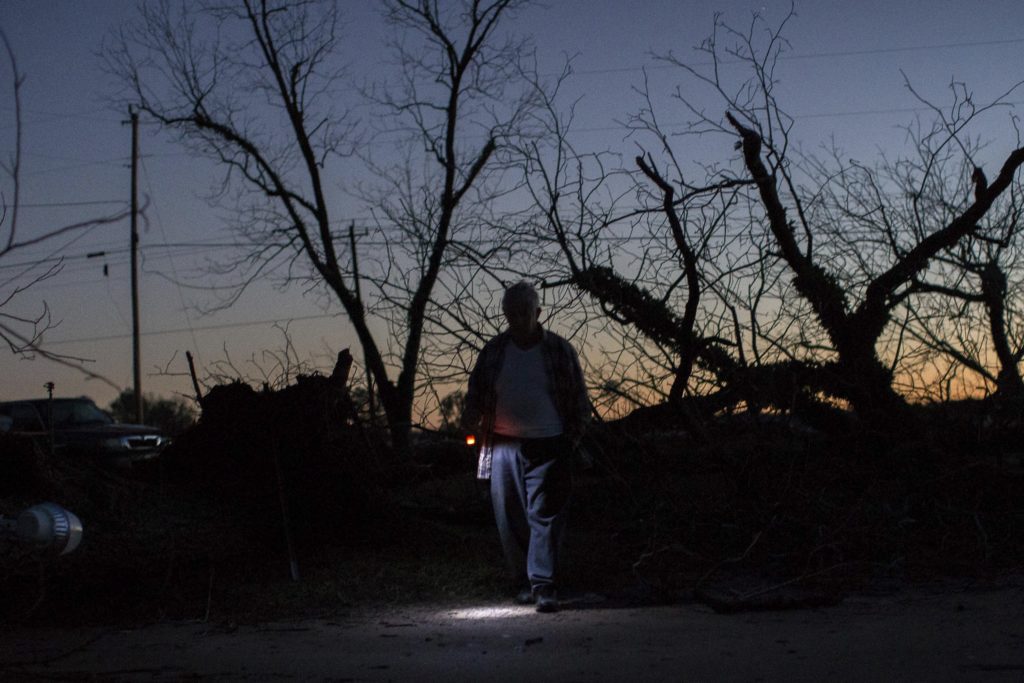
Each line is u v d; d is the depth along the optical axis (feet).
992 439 26.94
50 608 18.60
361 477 26.66
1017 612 16.47
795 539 23.35
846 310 27.89
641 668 13.12
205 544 22.38
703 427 25.98
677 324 26.78
